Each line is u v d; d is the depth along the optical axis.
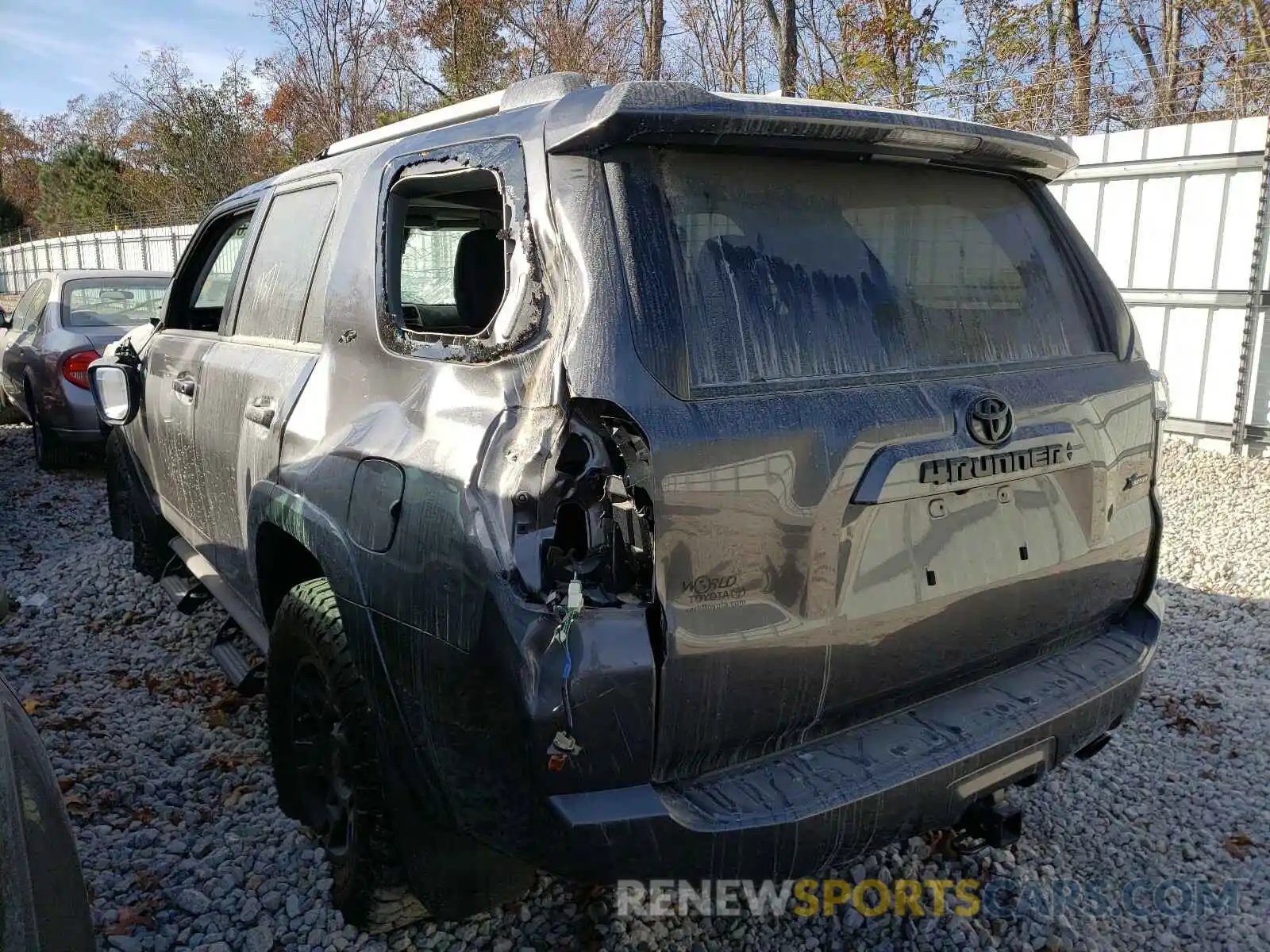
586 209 2.02
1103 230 9.46
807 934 2.67
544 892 2.80
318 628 2.54
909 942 2.65
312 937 2.61
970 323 2.44
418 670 2.11
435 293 3.76
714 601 1.90
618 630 1.84
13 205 50.25
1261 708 4.06
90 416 7.86
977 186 2.59
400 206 2.65
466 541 1.96
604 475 1.88
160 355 4.36
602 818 1.86
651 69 26.36
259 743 3.68
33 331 8.74
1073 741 2.44
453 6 26.31
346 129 29.53
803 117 2.06
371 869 2.41
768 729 2.04
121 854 3.00
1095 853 3.08
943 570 2.21
